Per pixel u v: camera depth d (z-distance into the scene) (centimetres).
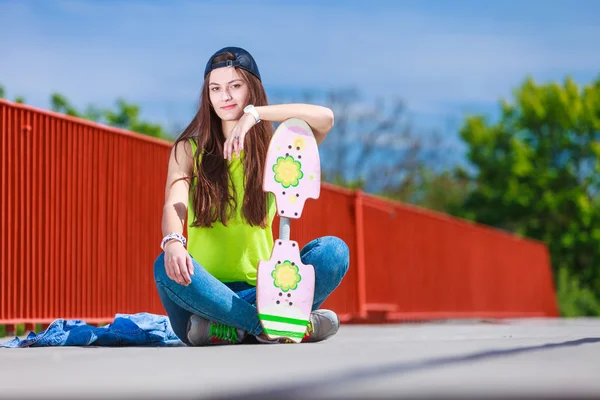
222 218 459
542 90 4172
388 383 242
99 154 932
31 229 838
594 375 262
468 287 2192
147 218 1002
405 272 1778
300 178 452
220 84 471
